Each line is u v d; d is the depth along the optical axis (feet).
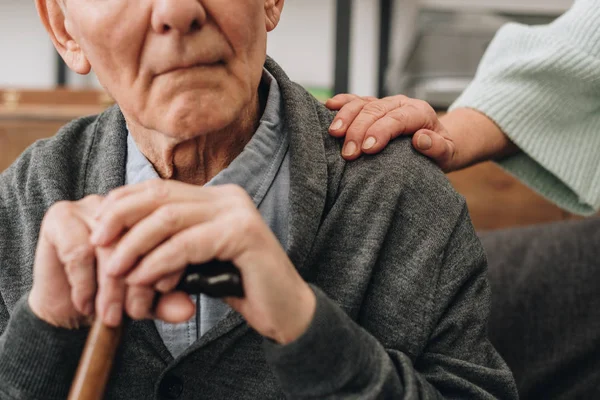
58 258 1.70
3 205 2.29
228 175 2.11
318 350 1.63
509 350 3.52
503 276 3.61
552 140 3.00
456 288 2.10
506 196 4.55
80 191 2.30
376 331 2.04
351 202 2.13
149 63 1.83
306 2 7.80
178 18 1.73
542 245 3.70
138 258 1.59
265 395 2.00
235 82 1.89
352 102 2.45
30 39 8.45
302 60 7.95
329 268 2.09
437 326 2.06
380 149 2.23
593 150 3.04
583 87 2.91
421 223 2.12
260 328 1.65
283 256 1.64
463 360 2.03
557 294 3.54
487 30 6.71
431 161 2.36
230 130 2.10
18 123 4.52
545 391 3.48
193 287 1.58
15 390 1.77
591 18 2.86
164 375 2.00
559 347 3.46
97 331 1.64
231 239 1.56
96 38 1.86
